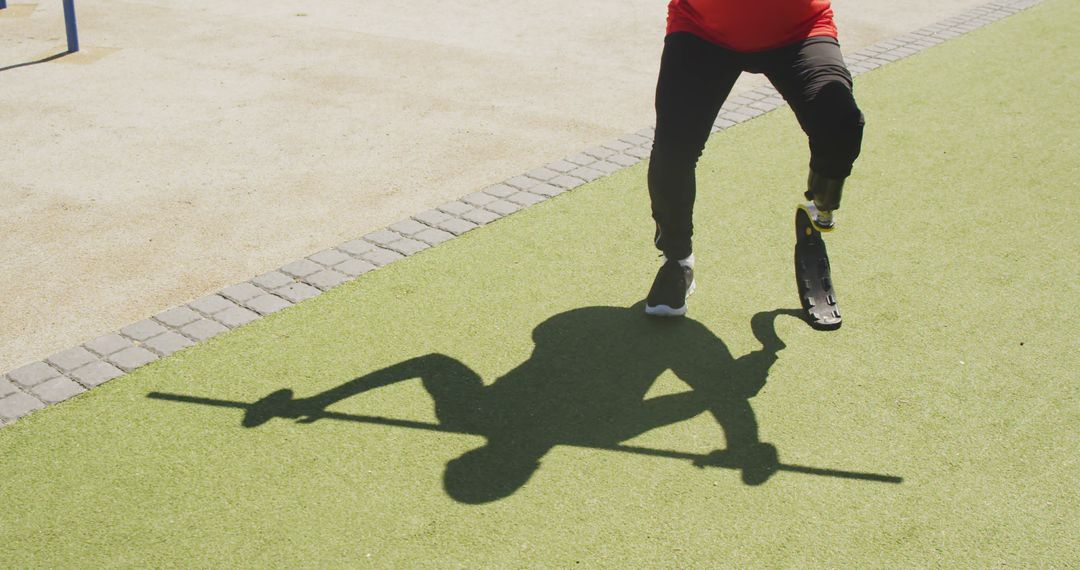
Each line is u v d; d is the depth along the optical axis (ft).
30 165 19.76
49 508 10.59
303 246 16.43
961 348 13.50
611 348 13.48
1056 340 13.70
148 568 9.80
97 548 10.06
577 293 14.87
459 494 10.78
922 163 19.77
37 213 17.67
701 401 12.39
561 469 11.18
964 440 11.67
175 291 15.05
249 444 11.57
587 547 10.05
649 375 12.91
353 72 25.44
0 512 10.53
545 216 17.38
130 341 13.67
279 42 27.99
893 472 11.15
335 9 31.53
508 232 16.78
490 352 13.38
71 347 13.56
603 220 17.24
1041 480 11.03
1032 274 15.48
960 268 15.65
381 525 10.36
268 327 13.99
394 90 24.12
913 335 13.80
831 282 14.16
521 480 11.00
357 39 28.30
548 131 21.57
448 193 18.42
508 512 10.53
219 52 27.09
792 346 13.53
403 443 11.59
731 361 13.21
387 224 17.21
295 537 10.19
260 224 17.25
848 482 10.99
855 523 10.39
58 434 11.74
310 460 11.30
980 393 12.54
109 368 13.03
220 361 13.20
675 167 12.98
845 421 12.01
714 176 19.19
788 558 9.91
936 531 10.28
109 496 10.76
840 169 12.74
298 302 14.64
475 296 14.76
